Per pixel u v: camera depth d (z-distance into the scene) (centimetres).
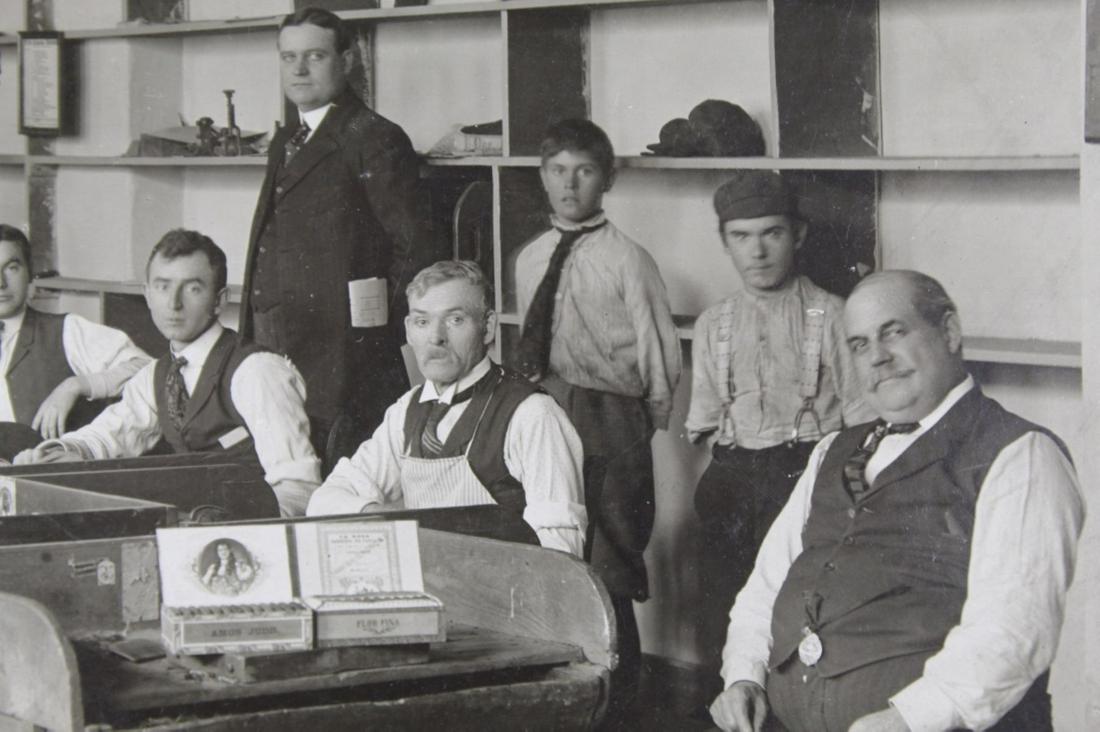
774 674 253
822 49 378
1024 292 361
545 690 182
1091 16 273
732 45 418
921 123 377
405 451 298
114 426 358
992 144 364
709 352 391
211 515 293
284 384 346
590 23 448
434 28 497
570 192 406
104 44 589
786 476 376
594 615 195
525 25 433
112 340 428
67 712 158
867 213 381
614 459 403
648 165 404
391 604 180
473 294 293
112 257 596
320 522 191
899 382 255
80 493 273
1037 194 357
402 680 178
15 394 426
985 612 232
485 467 289
